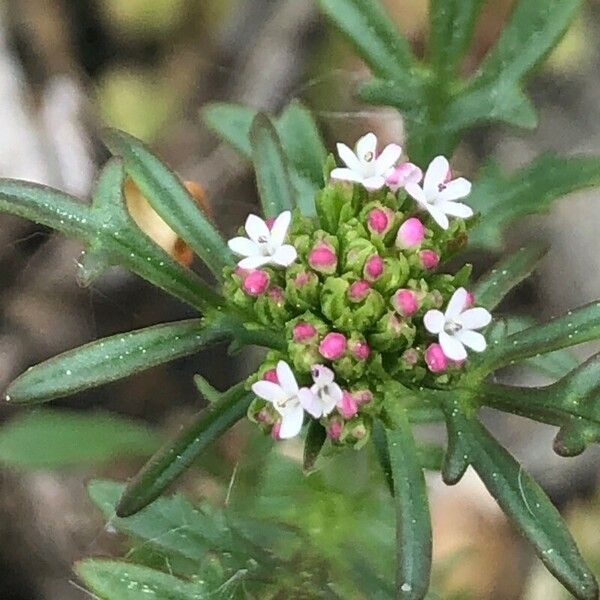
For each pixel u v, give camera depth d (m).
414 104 0.08
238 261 0.07
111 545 0.12
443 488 0.12
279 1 0.13
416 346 0.07
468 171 0.13
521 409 0.07
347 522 0.09
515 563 0.12
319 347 0.07
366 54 0.08
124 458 0.12
